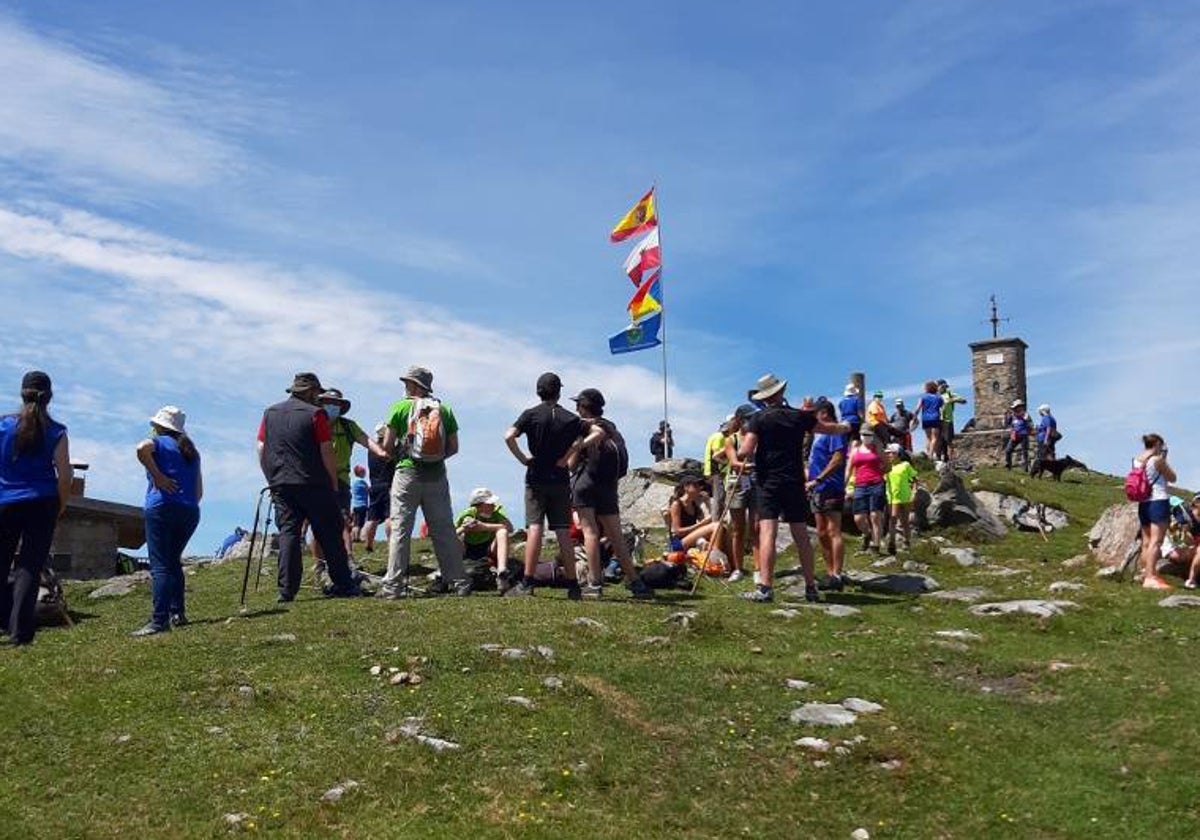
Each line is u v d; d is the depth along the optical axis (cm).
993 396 4566
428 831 843
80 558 2650
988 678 1173
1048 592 1609
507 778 916
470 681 1095
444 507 1528
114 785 901
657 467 3000
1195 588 1642
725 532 1812
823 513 1645
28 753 953
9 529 1265
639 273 2695
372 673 1110
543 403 1532
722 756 973
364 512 2500
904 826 882
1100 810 891
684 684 1110
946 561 2023
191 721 1009
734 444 1786
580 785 916
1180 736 1001
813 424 1548
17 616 1245
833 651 1252
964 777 945
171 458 1332
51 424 1261
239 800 878
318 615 1330
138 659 1161
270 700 1050
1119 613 1436
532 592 1540
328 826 850
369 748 957
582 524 1530
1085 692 1112
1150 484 1658
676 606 1452
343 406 1702
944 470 2397
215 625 1316
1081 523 2542
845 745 989
